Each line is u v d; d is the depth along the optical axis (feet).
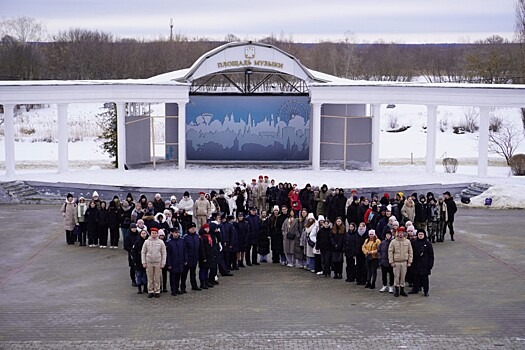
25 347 50.31
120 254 81.76
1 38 356.59
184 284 65.57
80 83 128.77
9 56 295.48
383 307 60.29
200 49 345.72
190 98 144.46
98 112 251.60
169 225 74.02
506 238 90.63
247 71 144.05
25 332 53.62
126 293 65.10
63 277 71.00
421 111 257.75
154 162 137.39
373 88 131.75
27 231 94.48
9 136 125.90
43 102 126.72
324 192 94.73
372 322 55.98
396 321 56.24
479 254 81.41
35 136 217.36
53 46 331.16
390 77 334.03
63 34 381.19
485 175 129.59
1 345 50.70
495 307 60.03
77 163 171.83
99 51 320.50
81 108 257.34
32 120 242.58
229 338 52.08
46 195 119.55
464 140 216.74
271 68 135.03
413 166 165.48
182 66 323.16
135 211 79.71
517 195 116.47
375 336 52.49
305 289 66.74
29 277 70.95
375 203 81.82
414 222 86.63
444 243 87.86
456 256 80.43
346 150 146.51
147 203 80.33
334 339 51.85
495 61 251.19
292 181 121.39
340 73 331.16
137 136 146.00
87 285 67.97
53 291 65.72
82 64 310.45
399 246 63.52
